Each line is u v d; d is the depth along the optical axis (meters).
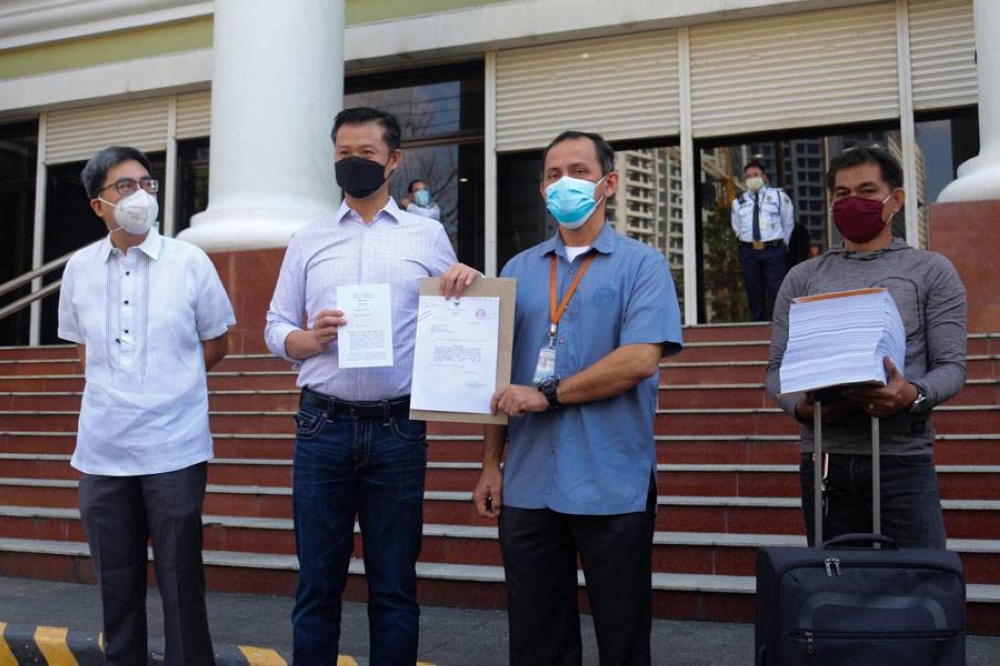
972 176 6.83
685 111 9.22
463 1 9.80
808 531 2.97
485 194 9.88
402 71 10.41
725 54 9.15
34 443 6.95
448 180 10.24
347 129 3.17
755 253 8.91
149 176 3.47
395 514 3.12
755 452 5.41
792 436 5.45
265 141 8.19
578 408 2.86
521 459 2.94
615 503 2.78
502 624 4.41
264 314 7.87
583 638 4.16
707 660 3.79
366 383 3.10
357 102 10.61
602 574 2.81
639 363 2.76
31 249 11.99
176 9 10.74
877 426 2.66
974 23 7.95
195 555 3.39
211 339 3.66
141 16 10.88
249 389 7.14
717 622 4.34
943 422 5.35
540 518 2.90
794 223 9.01
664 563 4.66
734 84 9.11
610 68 9.52
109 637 3.38
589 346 2.88
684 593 4.38
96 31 11.09
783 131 9.02
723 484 5.15
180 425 3.39
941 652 2.35
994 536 4.50
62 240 11.78
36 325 11.73
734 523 4.86
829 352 2.64
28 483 6.22
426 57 10.03
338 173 3.17
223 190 8.31
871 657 2.34
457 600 4.73
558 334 2.92
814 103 8.85
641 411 2.88
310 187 8.29
